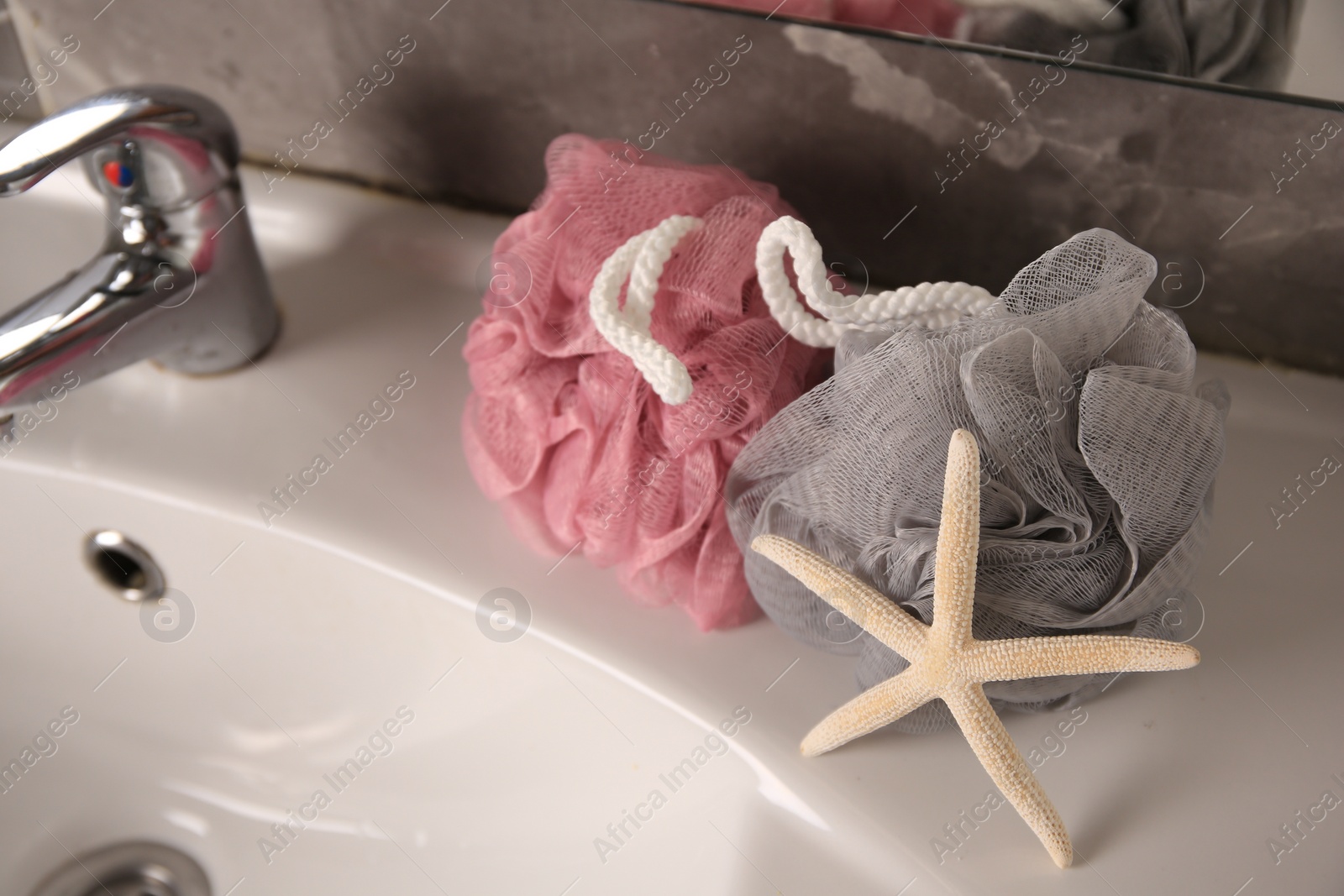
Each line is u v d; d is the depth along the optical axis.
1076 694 0.45
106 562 0.58
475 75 0.57
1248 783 0.43
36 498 0.56
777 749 0.44
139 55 0.62
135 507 0.54
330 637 0.56
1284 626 0.48
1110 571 0.41
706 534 0.48
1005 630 0.43
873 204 0.56
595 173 0.50
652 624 0.49
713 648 0.48
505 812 0.53
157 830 0.58
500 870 0.52
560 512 0.49
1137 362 0.42
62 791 0.59
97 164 0.50
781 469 0.45
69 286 0.52
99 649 0.60
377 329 0.62
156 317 0.54
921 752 0.45
